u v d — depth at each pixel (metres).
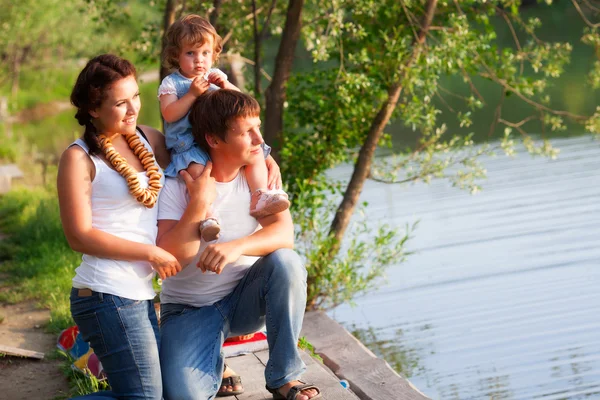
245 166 5.06
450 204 15.13
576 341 9.12
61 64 40.72
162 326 5.11
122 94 4.52
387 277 11.62
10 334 8.16
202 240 4.93
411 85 10.17
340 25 10.09
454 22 10.23
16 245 12.30
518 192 15.57
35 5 33.41
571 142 19.58
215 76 5.36
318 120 11.20
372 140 10.63
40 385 6.75
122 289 4.59
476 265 11.82
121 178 4.60
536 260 11.84
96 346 4.68
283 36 10.73
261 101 11.53
